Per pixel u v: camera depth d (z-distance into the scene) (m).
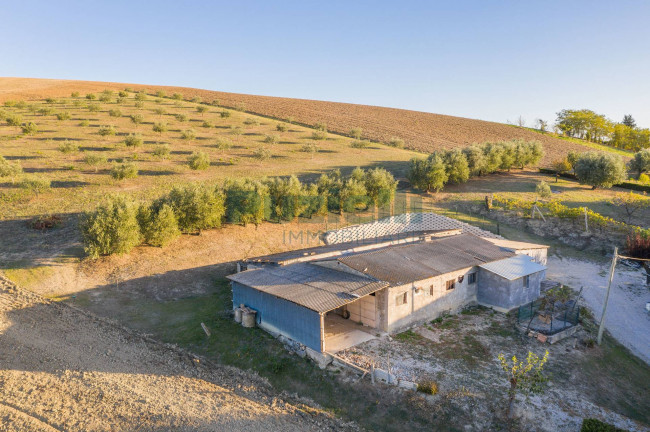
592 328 26.00
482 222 48.12
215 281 32.91
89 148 68.12
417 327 25.16
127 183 52.84
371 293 24.48
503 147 70.44
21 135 72.88
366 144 84.88
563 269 37.06
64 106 100.88
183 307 28.61
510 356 22.06
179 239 38.59
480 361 21.48
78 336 24.39
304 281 25.33
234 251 38.19
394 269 25.91
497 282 28.25
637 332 25.78
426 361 21.19
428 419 17.42
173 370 21.62
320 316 20.92
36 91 119.44
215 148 75.50
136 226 34.41
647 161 67.44
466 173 61.25
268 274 27.59
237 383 20.64
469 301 29.00
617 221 46.97
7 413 18.11
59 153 64.06
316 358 21.33
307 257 30.55
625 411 18.66
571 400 18.80
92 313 26.91
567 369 21.14
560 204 52.19
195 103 123.25
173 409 18.58
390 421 17.59
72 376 20.89
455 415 17.50
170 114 102.31
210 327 25.58
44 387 20.00
